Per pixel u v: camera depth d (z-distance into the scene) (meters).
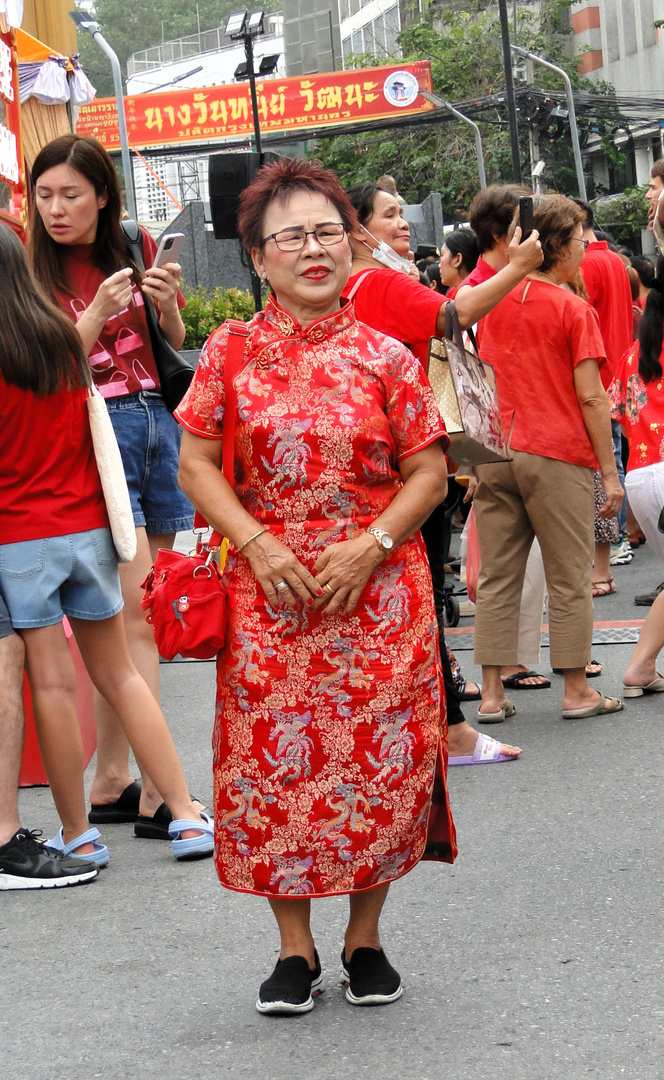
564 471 5.84
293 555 3.13
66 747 4.43
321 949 3.74
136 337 4.85
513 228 5.67
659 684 6.38
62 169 4.63
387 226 5.05
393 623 3.21
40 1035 3.30
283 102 32.84
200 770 5.56
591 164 39.31
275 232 3.15
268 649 3.19
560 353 5.83
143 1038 3.26
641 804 4.82
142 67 62.28
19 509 4.33
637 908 3.89
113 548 4.47
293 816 3.21
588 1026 3.17
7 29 7.42
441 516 5.00
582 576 5.97
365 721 3.19
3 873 4.36
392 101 32.66
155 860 4.59
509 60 21.08
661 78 37.53
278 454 3.15
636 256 11.05
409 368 3.22
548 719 6.09
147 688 4.66
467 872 4.26
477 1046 3.10
